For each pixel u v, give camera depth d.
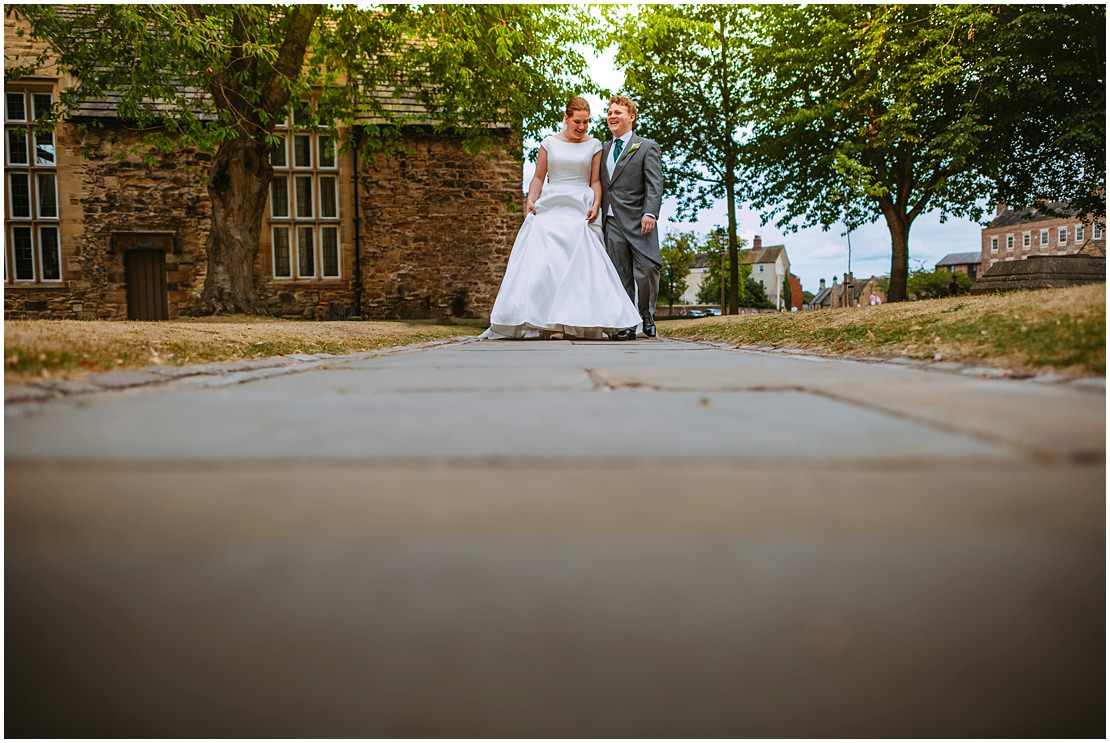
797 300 93.56
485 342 7.33
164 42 9.99
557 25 13.43
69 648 0.70
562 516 1.02
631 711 0.62
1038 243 67.06
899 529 0.97
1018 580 0.81
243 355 4.40
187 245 15.88
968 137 13.75
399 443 1.53
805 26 16.12
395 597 0.77
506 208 16.78
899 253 16.64
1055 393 2.20
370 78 14.03
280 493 1.14
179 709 0.63
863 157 16.05
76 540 0.93
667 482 1.20
